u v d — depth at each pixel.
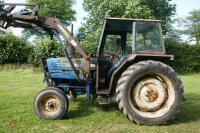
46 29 8.88
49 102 8.06
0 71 23.33
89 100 9.27
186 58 28.72
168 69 7.99
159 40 8.38
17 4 8.50
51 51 24.50
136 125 7.80
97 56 8.62
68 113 8.70
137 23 8.42
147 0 39.38
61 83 9.05
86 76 8.70
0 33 26.00
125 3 26.92
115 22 8.69
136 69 7.90
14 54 25.45
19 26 8.70
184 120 8.33
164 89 8.07
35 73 22.03
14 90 12.94
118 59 8.96
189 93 13.33
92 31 26.36
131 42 8.95
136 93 8.04
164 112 7.92
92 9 27.19
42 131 7.07
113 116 8.49
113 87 8.49
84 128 7.36
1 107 9.31
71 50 8.61
